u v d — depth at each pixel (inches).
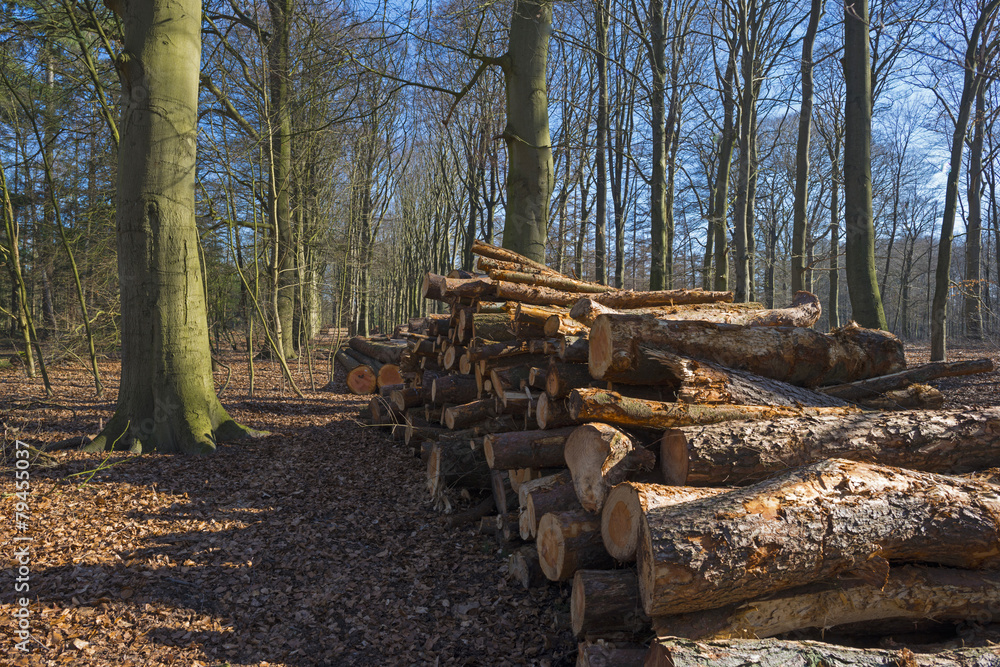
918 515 104.3
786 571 97.9
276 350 478.0
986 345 772.6
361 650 131.3
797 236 465.4
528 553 159.8
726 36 531.8
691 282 1208.8
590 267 1091.9
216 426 300.2
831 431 126.6
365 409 354.6
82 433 302.2
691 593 94.5
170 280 284.4
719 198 521.3
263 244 547.2
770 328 159.9
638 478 127.9
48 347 543.8
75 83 463.8
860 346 167.6
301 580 161.5
